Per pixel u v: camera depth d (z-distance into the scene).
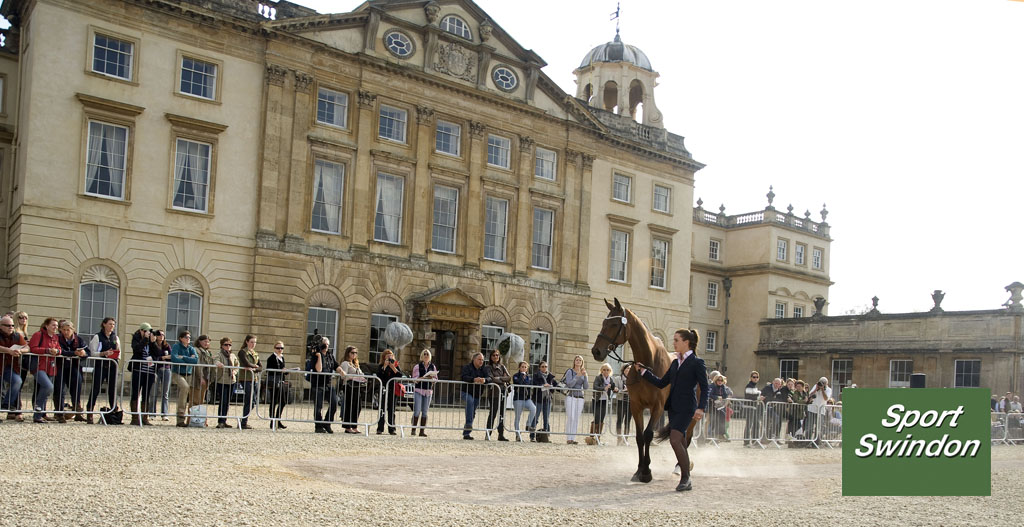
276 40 33.34
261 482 11.16
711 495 12.13
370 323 35.34
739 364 58.66
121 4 30.27
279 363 20.05
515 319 39.59
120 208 30.02
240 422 19.36
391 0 36.34
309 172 34.09
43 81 28.78
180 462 12.72
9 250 30.55
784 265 59.41
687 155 48.09
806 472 16.73
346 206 34.94
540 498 11.13
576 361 22.66
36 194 28.52
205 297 31.62
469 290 38.12
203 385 19.17
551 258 41.50
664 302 46.12
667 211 47.03
